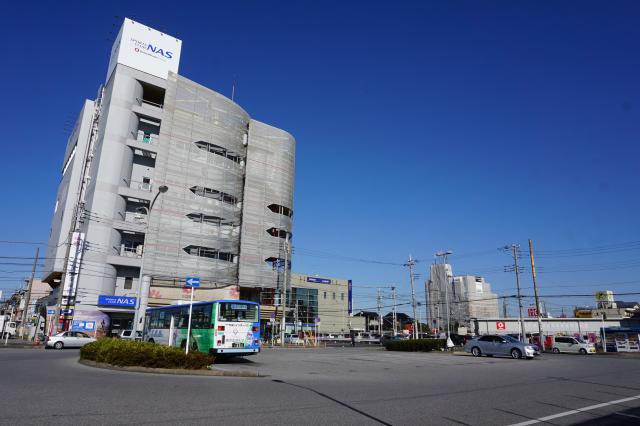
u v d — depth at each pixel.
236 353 21.48
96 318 46.53
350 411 8.84
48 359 21.25
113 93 53.09
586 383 14.59
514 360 27.61
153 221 53.38
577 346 45.34
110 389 10.91
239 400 9.87
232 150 63.09
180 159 57.22
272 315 61.84
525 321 70.56
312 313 94.56
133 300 48.84
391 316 119.25
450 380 15.20
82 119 61.06
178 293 53.03
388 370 19.17
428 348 39.03
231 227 60.81
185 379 13.70
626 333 57.06
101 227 49.06
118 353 16.11
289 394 11.02
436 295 86.06
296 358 26.72
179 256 54.56
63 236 55.94
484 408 9.50
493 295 92.25
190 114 59.41
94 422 7.28
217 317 21.38
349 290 89.00
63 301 45.25
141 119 56.44
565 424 8.06
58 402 8.92
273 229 67.25
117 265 49.91
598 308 93.75
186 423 7.39
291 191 71.31
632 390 12.87
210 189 59.34
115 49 57.56
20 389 10.59
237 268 61.38
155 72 57.25
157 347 16.14
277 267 65.38
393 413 8.73
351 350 41.56
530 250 53.62
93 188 49.88
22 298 87.31
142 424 7.24
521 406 9.84
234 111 64.38
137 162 56.09
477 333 72.62
